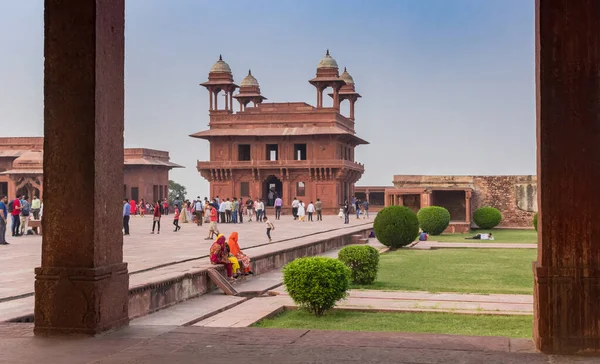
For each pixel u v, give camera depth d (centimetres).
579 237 490
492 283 1262
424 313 927
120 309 596
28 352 501
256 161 5119
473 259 1773
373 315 915
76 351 502
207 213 3472
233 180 5197
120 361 470
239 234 2312
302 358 472
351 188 5678
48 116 568
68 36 566
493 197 3538
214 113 5259
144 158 5750
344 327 827
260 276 1345
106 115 583
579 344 486
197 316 877
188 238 2125
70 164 565
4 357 486
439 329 808
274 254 1484
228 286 1110
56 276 562
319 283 904
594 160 488
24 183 5209
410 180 3559
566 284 489
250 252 1442
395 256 1870
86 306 557
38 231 2319
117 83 603
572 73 489
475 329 806
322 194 5088
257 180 5156
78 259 562
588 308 487
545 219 494
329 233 2347
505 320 868
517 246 2177
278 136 5134
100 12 570
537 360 467
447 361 462
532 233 3055
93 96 562
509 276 1378
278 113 5162
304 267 911
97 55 566
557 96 491
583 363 461
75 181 564
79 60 564
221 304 991
